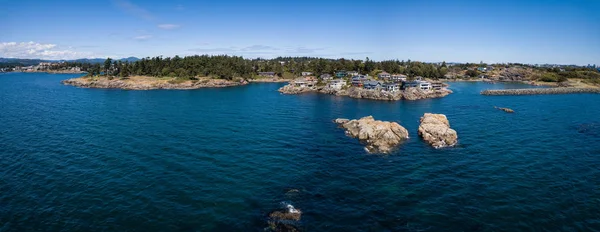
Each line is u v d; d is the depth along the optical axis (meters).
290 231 33.12
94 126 78.06
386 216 36.16
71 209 36.75
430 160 55.44
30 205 37.44
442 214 36.62
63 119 86.31
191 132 73.56
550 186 44.19
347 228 33.78
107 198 39.47
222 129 77.31
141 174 47.12
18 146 59.69
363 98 149.25
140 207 37.50
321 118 95.06
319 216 36.09
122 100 131.25
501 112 108.19
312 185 44.38
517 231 33.50
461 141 68.06
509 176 47.88
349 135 72.75
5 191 40.69
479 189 43.25
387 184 44.91
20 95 141.75
